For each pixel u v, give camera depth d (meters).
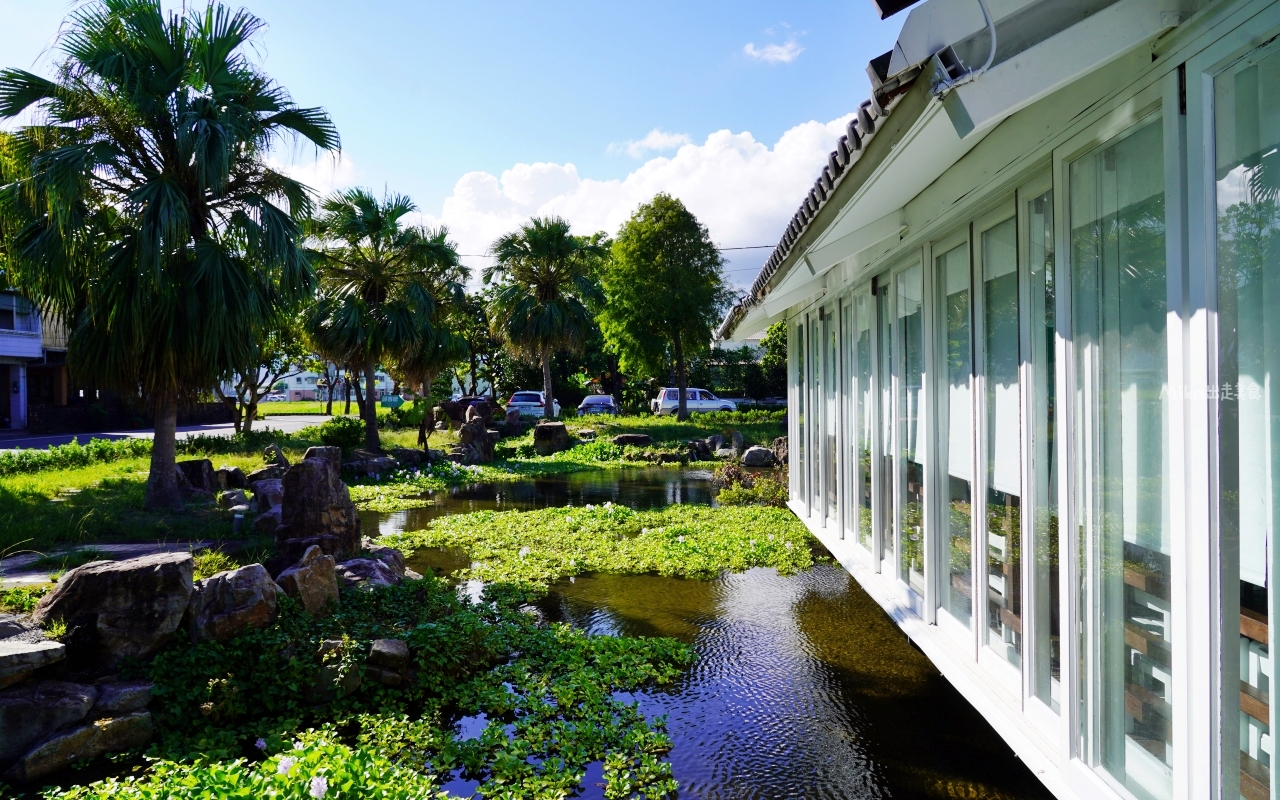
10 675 4.68
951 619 4.20
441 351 21.42
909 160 3.24
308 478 8.37
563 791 4.22
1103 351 2.68
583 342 30.64
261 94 11.61
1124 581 2.60
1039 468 3.16
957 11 2.18
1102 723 2.73
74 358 11.06
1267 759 1.99
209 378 11.20
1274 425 1.94
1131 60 2.41
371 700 5.49
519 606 7.89
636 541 10.88
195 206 11.28
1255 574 2.01
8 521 9.54
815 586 8.47
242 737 4.94
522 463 21.62
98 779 4.45
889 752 4.64
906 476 5.02
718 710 5.29
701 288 32.78
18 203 10.27
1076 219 2.80
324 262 19.27
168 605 5.50
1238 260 2.05
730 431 27.00
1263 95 1.95
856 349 6.27
